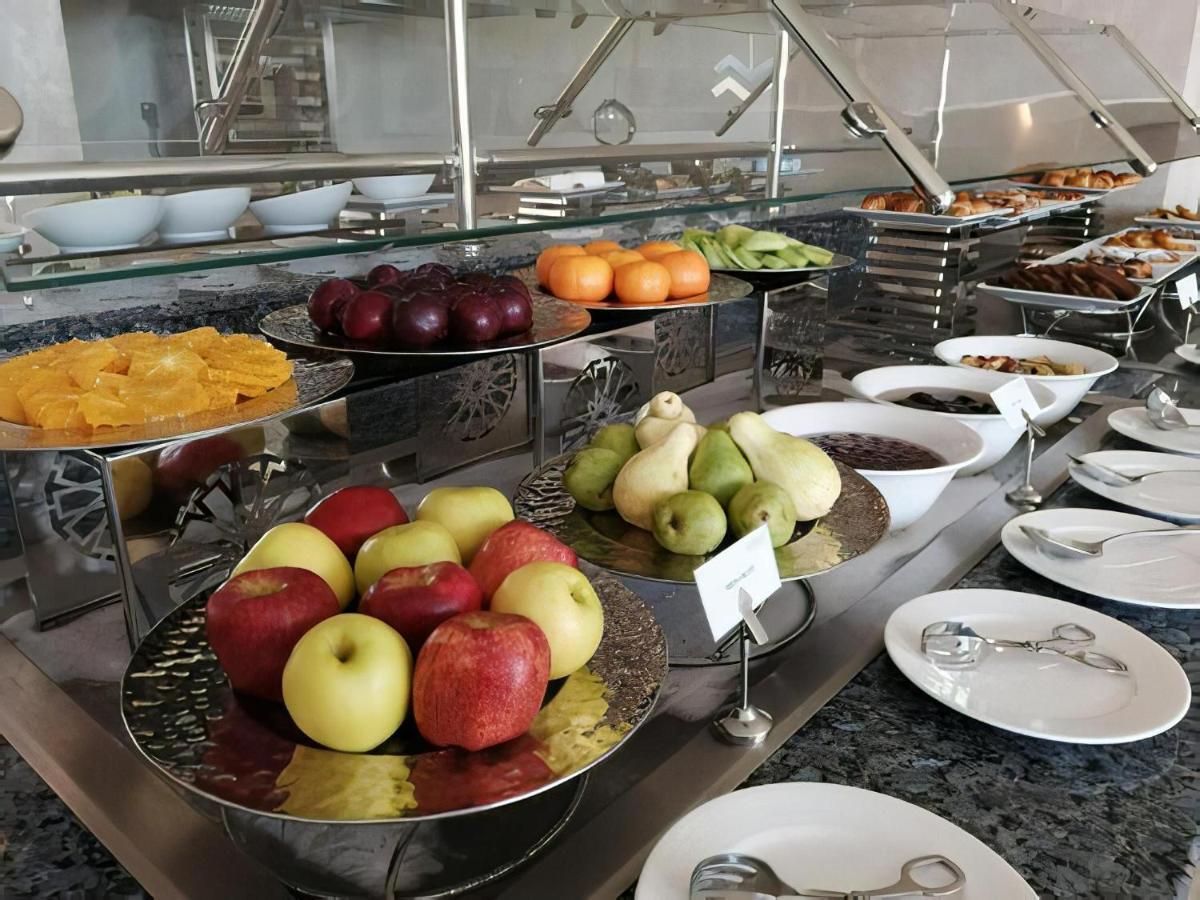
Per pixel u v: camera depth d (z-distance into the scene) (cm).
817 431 99
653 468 69
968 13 141
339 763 44
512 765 44
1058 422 124
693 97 127
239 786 42
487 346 94
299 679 44
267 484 75
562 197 98
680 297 120
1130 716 58
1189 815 53
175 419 70
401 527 57
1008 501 98
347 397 82
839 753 58
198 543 71
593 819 52
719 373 143
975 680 63
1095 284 170
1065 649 65
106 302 119
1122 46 198
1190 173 370
